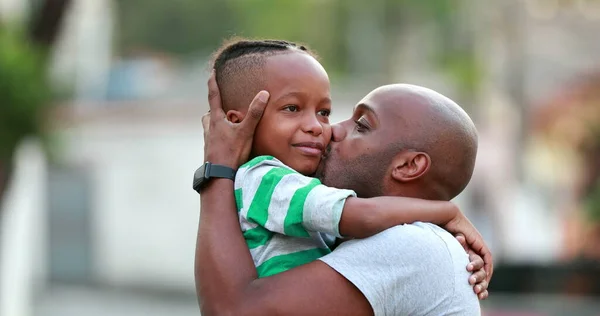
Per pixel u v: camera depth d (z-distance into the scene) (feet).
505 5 72.13
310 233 10.05
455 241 10.08
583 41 70.90
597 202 36.65
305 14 102.63
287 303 9.62
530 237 57.11
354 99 58.90
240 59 10.70
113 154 61.87
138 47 115.75
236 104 10.62
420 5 90.43
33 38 25.21
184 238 62.03
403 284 9.77
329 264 9.78
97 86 70.08
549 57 70.28
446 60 86.94
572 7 72.33
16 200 35.53
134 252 62.08
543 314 26.02
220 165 10.36
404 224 9.94
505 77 72.38
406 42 95.20
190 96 70.18
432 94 10.64
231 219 10.14
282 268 10.05
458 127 10.44
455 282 9.87
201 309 10.01
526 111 67.41
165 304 57.16
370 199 9.91
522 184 63.93
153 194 62.18
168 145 62.28
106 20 74.74
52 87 24.17
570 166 45.03
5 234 33.71
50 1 25.11
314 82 10.47
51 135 24.38
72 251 61.52
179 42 117.50
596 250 35.76
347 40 100.73
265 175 10.07
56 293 58.59
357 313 9.73
